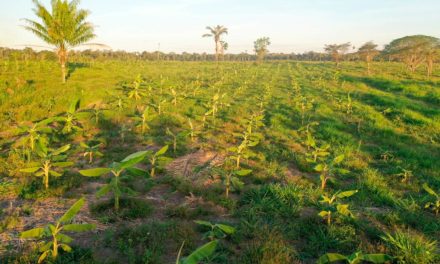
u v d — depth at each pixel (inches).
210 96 856.9
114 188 243.0
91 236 209.9
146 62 2271.2
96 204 251.1
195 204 265.7
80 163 354.6
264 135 509.0
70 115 472.7
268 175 335.9
